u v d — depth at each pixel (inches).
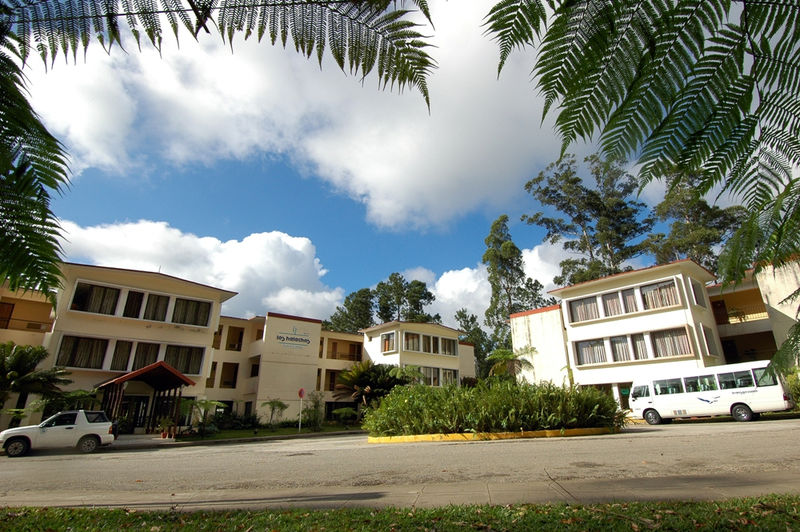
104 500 214.8
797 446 295.1
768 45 33.9
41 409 644.7
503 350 1063.0
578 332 914.1
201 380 885.8
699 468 240.4
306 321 1168.2
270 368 1085.1
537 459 297.3
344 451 415.8
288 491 228.5
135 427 803.4
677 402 639.8
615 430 491.2
